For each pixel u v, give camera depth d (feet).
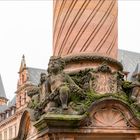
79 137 47.67
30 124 53.11
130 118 49.26
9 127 305.53
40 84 53.72
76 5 53.72
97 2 53.88
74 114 47.65
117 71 52.95
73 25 53.52
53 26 56.80
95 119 48.37
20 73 286.66
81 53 52.95
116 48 55.47
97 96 49.14
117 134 48.91
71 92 49.16
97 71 51.34
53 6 57.26
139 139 49.34
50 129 46.65
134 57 266.16
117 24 56.13
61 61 50.88
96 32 53.31
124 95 51.70
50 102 48.55
